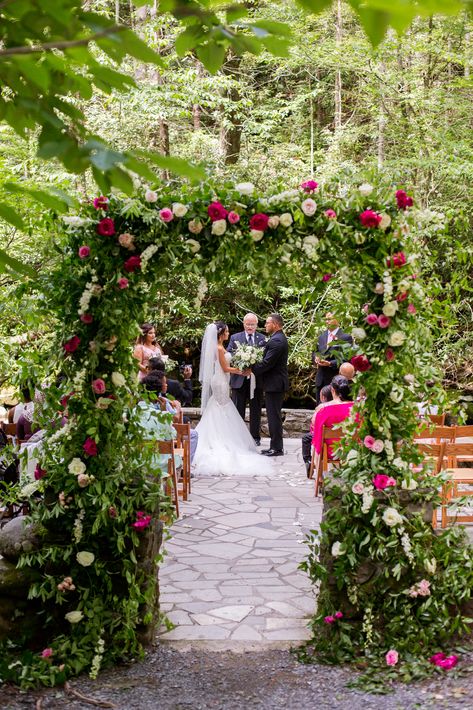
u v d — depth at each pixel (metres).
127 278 3.89
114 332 3.91
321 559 4.03
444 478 4.07
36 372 3.97
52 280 3.91
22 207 4.98
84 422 3.95
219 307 13.78
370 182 3.98
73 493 3.93
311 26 11.44
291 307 11.76
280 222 3.81
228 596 4.70
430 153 10.68
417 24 10.38
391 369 3.91
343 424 4.14
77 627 3.79
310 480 8.11
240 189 3.83
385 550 3.85
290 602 4.60
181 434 7.19
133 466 4.06
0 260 1.54
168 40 9.85
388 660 3.67
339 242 3.85
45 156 1.14
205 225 3.86
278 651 3.91
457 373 10.80
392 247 3.90
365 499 3.86
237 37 1.39
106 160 1.12
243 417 10.00
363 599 3.89
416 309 4.00
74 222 3.76
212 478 8.24
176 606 4.54
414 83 10.74
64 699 3.39
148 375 6.74
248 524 6.37
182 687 3.50
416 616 3.90
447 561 3.98
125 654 3.86
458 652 3.83
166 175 7.42
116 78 1.34
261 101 14.93
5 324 6.05
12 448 4.21
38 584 3.78
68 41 1.23
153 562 4.10
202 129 14.08
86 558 3.78
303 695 3.40
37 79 1.27
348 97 15.16
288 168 12.41
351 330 4.00
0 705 3.29
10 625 3.84
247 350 9.25
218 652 3.89
